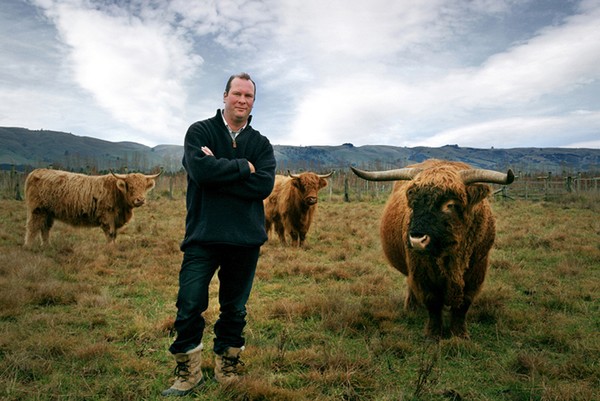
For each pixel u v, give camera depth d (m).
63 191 10.49
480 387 3.40
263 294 6.41
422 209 3.86
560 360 3.96
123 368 3.60
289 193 10.73
